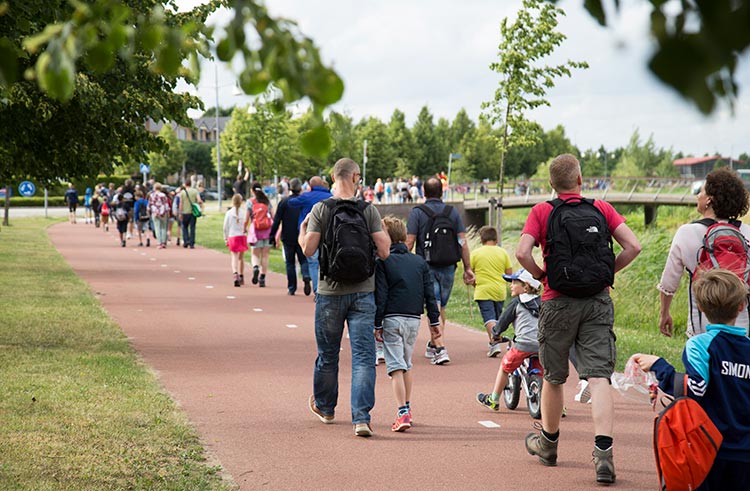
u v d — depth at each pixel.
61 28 1.75
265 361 9.60
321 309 6.72
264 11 1.66
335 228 6.49
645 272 16.31
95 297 14.94
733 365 3.95
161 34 1.80
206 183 126.88
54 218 47.78
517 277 7.28
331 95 1.64
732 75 1.22
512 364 7.29
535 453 5.96
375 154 97.00
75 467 5.39
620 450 6.35
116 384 7.98
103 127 11.64
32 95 10.34
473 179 109.62
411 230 9.88
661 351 10.80
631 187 58.12
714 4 1.22
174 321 12.51
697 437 3.88
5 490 4.87
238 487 5.35
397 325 6.88
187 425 6.71
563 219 5.32
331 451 6.22
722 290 4.00
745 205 5.40
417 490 5.39
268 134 57.59
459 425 7.05
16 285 16.11
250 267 21.47
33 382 7.79
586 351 5.42
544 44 19.66
